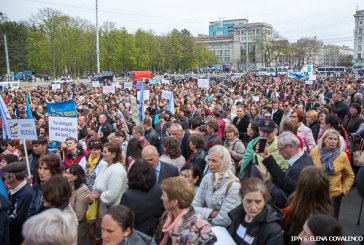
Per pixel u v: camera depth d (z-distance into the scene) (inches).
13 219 182.5
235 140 264.4
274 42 4131.4
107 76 2101.4
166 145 237.8
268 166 160.1
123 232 119.8
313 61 5575.8
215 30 7810.0
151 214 159.5
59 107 432.5
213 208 161.9
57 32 2522.1
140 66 3225.9
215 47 6067.9
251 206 121.6
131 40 3031.5
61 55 2541.8
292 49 4197.8
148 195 159.6
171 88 1318.9
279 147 168.6
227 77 2490.2
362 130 285.7
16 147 302.4
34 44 2647.6
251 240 122.1
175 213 137.0
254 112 431.8
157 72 3900.1
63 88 1364.4
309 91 1006.4
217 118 377.4
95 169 239.8
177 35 3693.4
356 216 262.1
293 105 536.7
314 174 130.5
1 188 189.0
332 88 1106.7
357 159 270.5
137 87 1165.1
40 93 1107.3
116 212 120.6
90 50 2704.2
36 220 102.4
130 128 483.5
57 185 152.8
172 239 128.8
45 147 272.1
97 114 500.4
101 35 2832.2
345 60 5807.1
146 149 201.6
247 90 1087.6
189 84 1573.6
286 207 140.6
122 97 892.0
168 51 3508.9
